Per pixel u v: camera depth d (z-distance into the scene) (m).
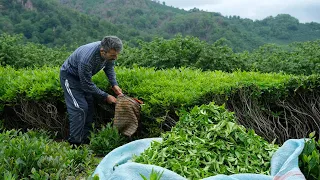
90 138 6.78
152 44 11.14
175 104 6.70
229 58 10.78
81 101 6.89
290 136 7.10
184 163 4.57
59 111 7.76
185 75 8.00
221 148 4.78
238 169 4.58
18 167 4.85
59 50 15.70
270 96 7.01
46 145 5.38
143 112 6.89
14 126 8.08
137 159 4.88
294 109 7.03
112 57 6.68
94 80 7.47
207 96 6.75
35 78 7.86
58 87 7.47
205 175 4.42
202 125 5.14
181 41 11.13
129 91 7.28
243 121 6.87
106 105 7.45
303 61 11.16
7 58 12.62
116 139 6.68
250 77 7.44
